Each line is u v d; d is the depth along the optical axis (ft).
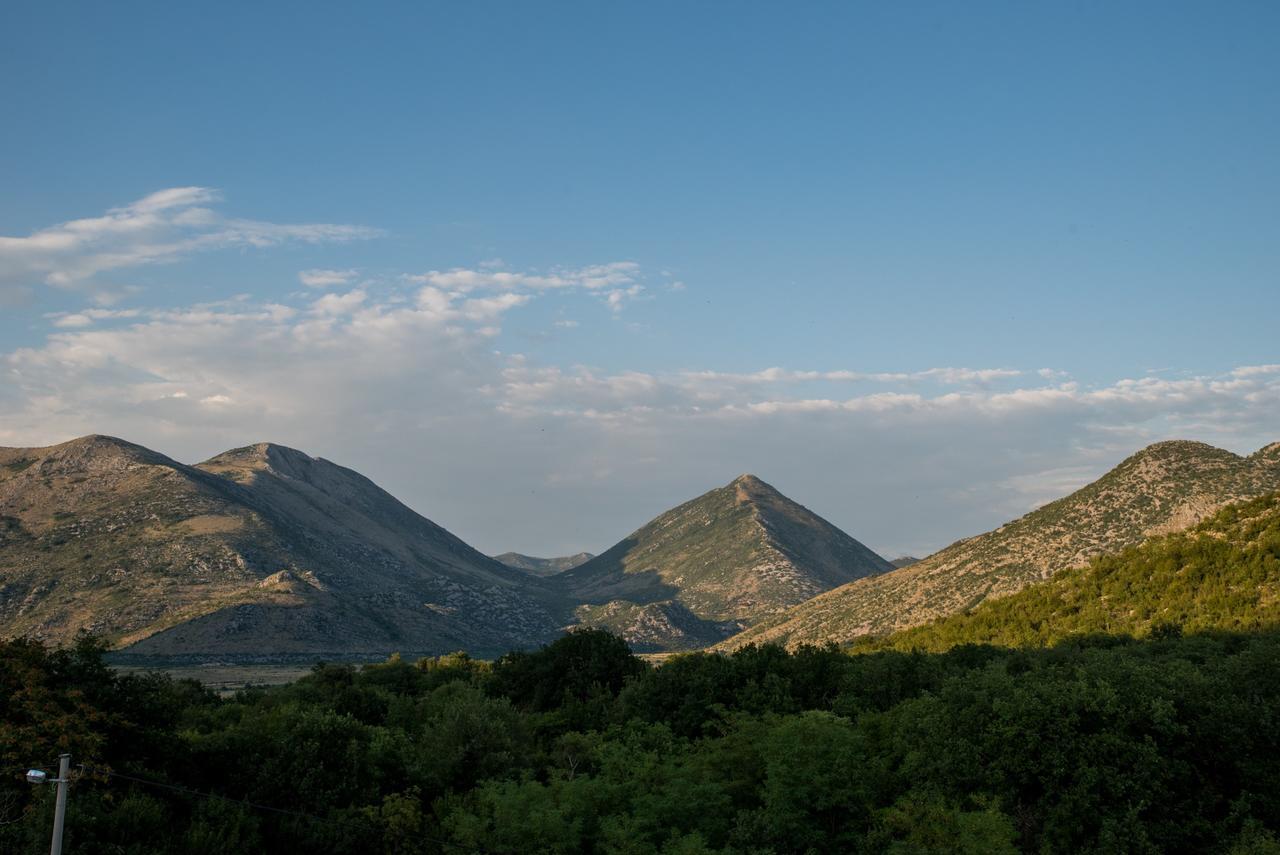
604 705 241.55
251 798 143.54
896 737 155.74
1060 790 127.13
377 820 140.56
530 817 138.41
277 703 238.48
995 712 139.03
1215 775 130.31
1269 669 146.00
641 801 143.13
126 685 150.92
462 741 180.75
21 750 125.39
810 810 143.64
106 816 119.24
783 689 209.87
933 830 120.88
